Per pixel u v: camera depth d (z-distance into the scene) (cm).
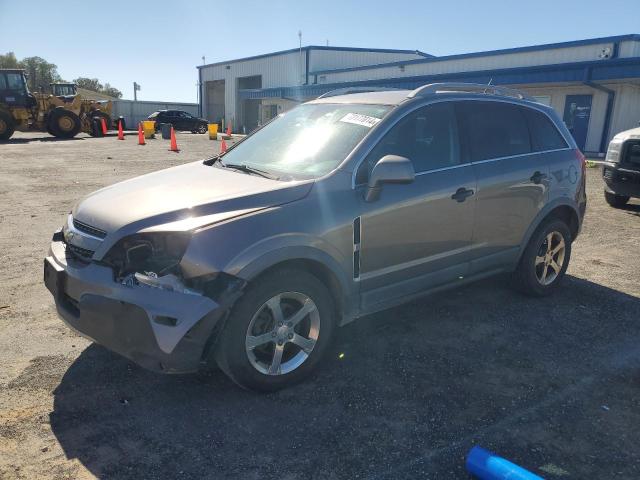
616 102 2078
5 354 381
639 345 414
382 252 377
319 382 353
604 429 307
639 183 872
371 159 375
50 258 354
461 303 493
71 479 262
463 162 429
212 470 270
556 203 496
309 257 334
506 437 298
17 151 1873
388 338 419
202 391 342
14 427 299
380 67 3281
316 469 272
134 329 298
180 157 1767
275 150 419
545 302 500
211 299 298
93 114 3012
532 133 493
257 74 4722
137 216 317
